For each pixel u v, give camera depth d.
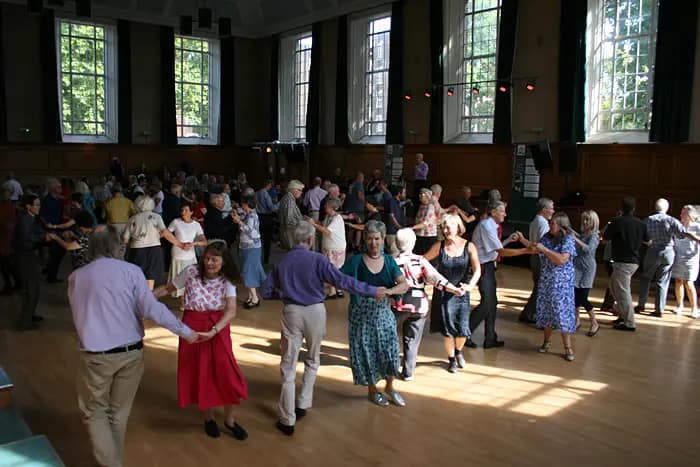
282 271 3.73
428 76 13.88
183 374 3.61
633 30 10.55
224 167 19.50
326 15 16.58
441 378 4.76
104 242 2.96
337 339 5.81
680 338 5.90
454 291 4.49
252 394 4.40
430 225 7.33
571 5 10.96
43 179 16.11
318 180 10.49
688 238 6.45
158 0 17.06
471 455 3.48
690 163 9.73
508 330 6.19
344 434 3.74
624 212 6.10
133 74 17.33
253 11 18.70
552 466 3.36
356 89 16.05
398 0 14.23
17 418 3.50
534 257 6.37
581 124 11.09
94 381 2.90
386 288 3.83
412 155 14.41
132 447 3.55
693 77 9.55
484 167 12.88
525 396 4.40
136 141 17.59
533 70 11.84
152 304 2.96
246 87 19.61
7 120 15.45
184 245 6.08
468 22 13.21
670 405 4.25
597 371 4.95
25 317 6.05
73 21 16.39
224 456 3.45
